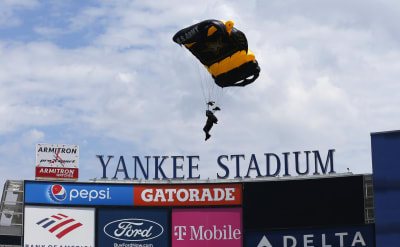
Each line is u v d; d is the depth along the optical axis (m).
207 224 84.00
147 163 87.62
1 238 83.62
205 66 59.41
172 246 84.12
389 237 76.19
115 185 85.88
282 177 83.56
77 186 85.31
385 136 77.56
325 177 81.31
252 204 83.50
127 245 84.44
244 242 82.75
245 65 57.50
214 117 56.69
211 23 53.72
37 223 83.69
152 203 85.38
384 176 77.06
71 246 83.94
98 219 84.94
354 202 79.62
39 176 87.38
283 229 81.69
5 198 84.81
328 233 79.94
